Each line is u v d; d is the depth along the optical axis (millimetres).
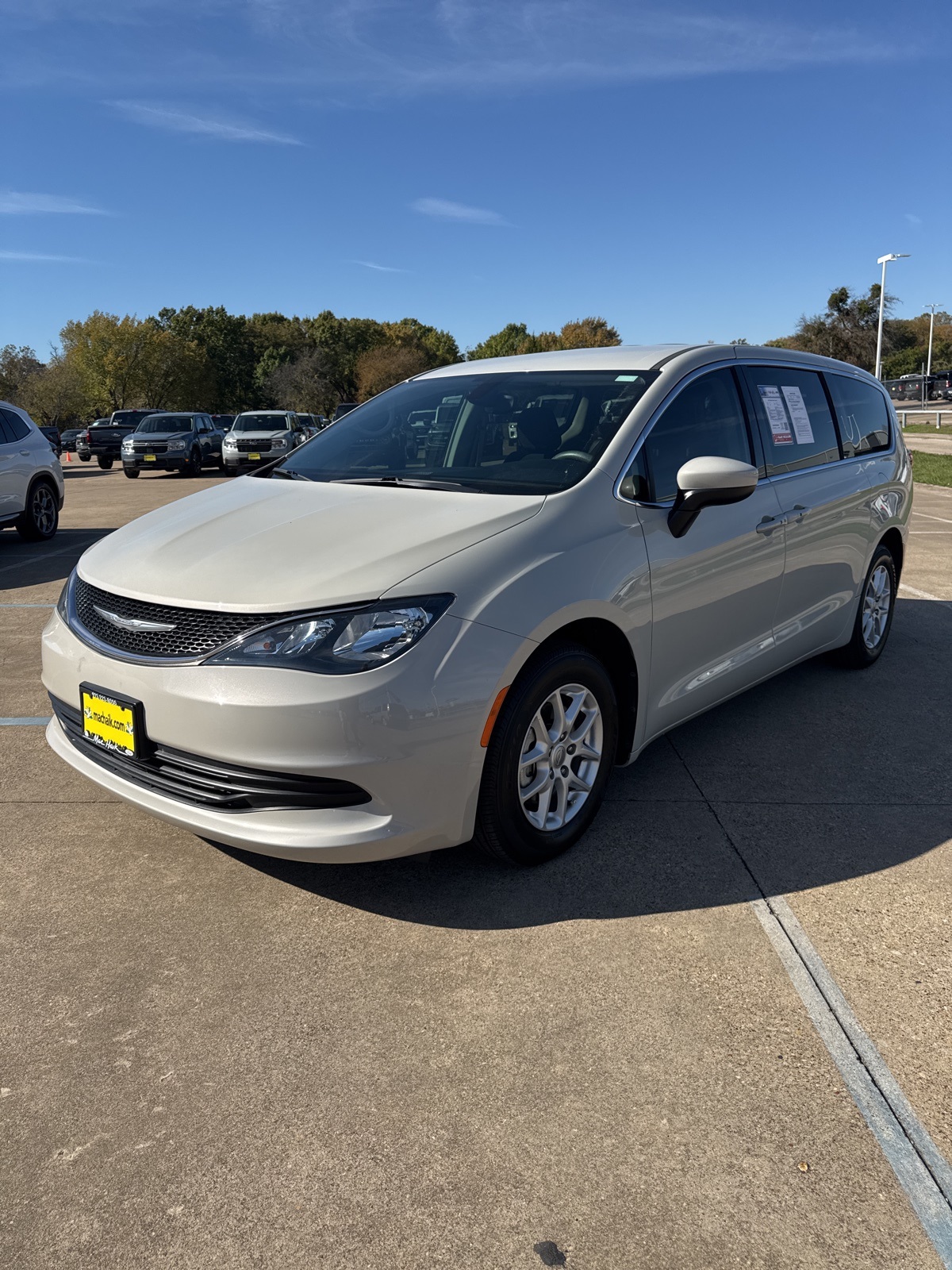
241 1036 2148
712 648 3465
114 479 22297
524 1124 1889
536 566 2645
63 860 2959
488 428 3400
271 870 2895
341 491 3201
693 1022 2189
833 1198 1715
